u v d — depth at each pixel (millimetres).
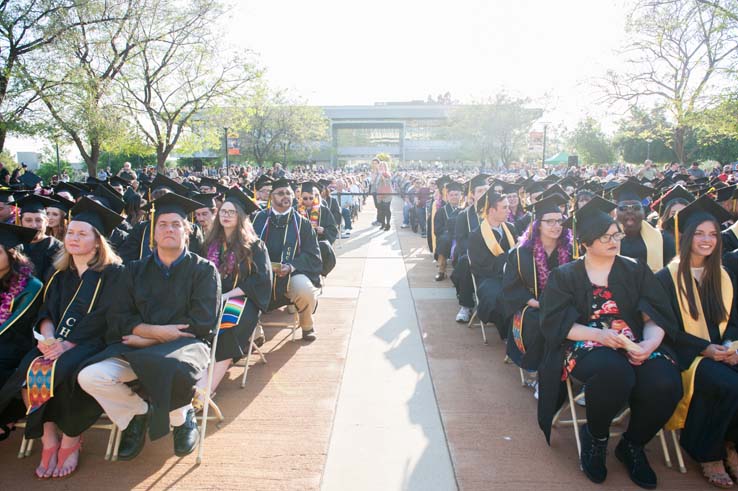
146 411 3438
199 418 3877
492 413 3990
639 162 40625
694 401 3189
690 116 15641
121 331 3457
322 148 62031
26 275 3701
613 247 3236
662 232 4586
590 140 45906
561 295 3379
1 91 13914
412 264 9852
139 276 3529
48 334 3561
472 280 5930
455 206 9086
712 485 3137
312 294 5336
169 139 19266
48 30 13930
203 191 7961
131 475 3248
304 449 3502
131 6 16500
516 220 7004
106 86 16000
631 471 3201
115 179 8844
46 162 34781
